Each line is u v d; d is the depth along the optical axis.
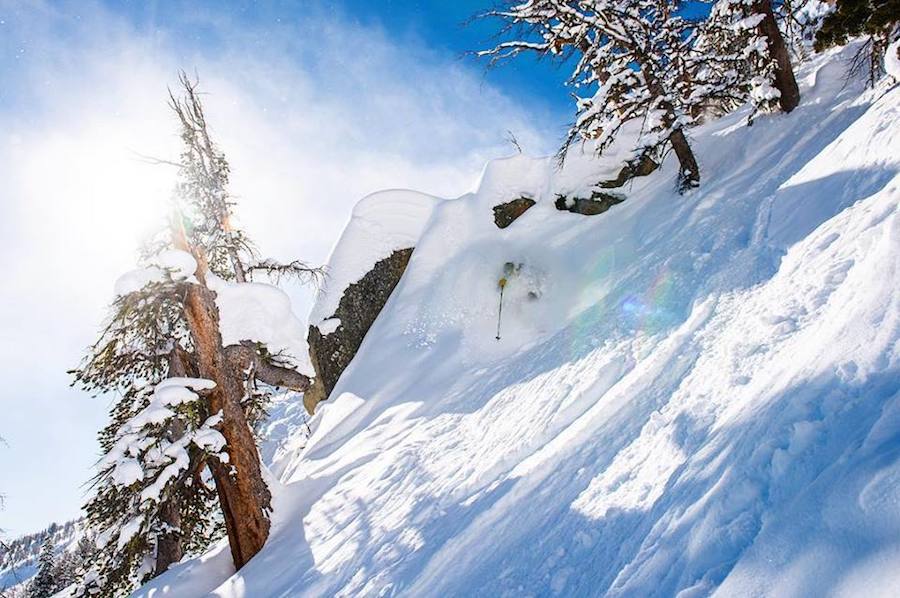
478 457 7.11
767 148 12.20
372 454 10.50
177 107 13.48
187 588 9.27
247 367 10.69
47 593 25.06
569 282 13.79
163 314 9.93
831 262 4.39
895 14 8.56
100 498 11.66
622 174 17.09
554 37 14.57
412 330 15.69
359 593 5.31
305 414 19.27
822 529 1.75
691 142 16.02
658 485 3.36
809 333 3.56
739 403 3.50
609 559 3.01
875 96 9.27
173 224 9.73
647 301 8.35
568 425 6.12
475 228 17.56
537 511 4.42
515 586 3.48
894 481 1.64
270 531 9.62
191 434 9.27
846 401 2.33
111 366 10.21
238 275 13.99
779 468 2.29
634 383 5.48
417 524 6.19
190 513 11.90
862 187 5.35
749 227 7.98
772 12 13.32
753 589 1.78
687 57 13.29
